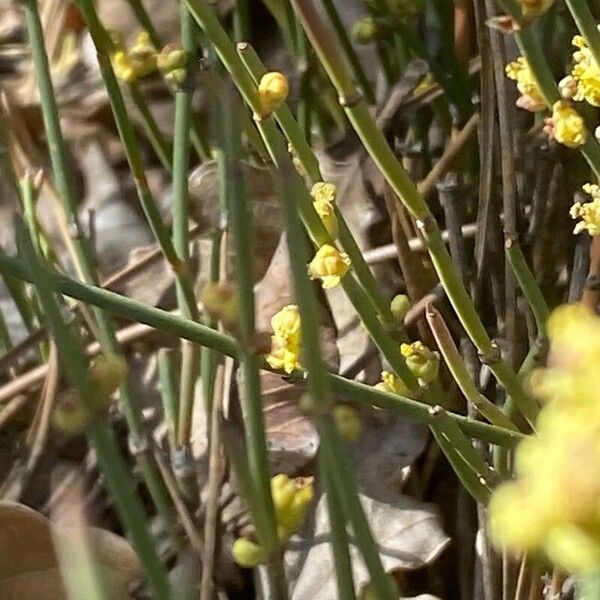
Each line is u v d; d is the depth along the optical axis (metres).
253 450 0.24
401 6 0.32
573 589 0.27
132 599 0.29
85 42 0.46
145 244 0.41
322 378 0.21
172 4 0.46
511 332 0.30
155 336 0.34
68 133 0.45
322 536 0.31
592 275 0.27
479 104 0.32
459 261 0.31
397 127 0.35
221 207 0.32
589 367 0.19
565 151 0.29
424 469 0.32
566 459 0.17
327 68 0.25
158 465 0.31
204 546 0.28
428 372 0.27
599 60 0.25
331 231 0.27
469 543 0.30
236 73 0.25
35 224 0.33
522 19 0.25
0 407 0.34
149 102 0.44
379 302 0.28
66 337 0.21
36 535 0.28
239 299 0.23
